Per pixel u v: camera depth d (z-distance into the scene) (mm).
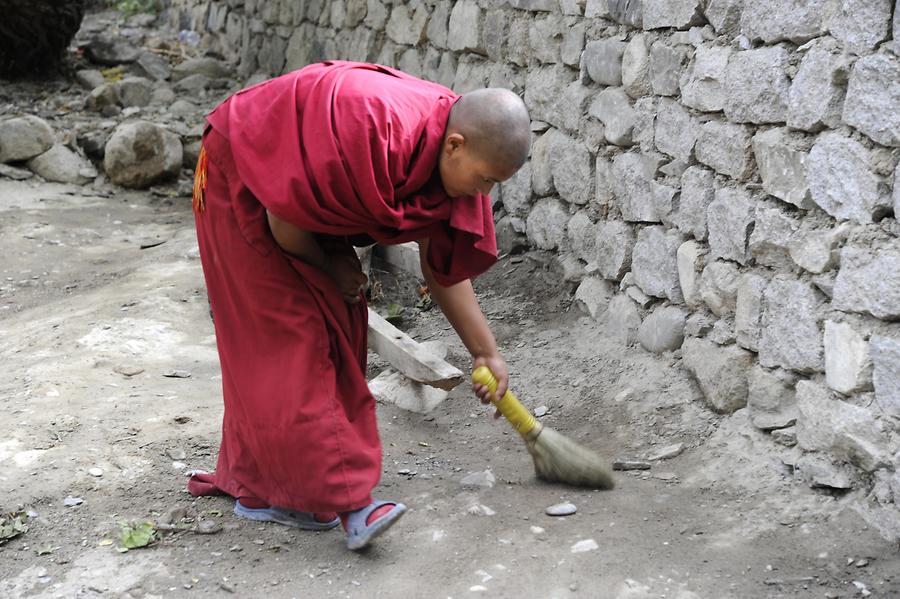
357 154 2361
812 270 3029
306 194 2404
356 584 2643
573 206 4688
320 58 8539
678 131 3779
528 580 2627
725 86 3424
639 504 3047
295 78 2498
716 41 3531
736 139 3393
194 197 2818
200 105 9844
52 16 10148
